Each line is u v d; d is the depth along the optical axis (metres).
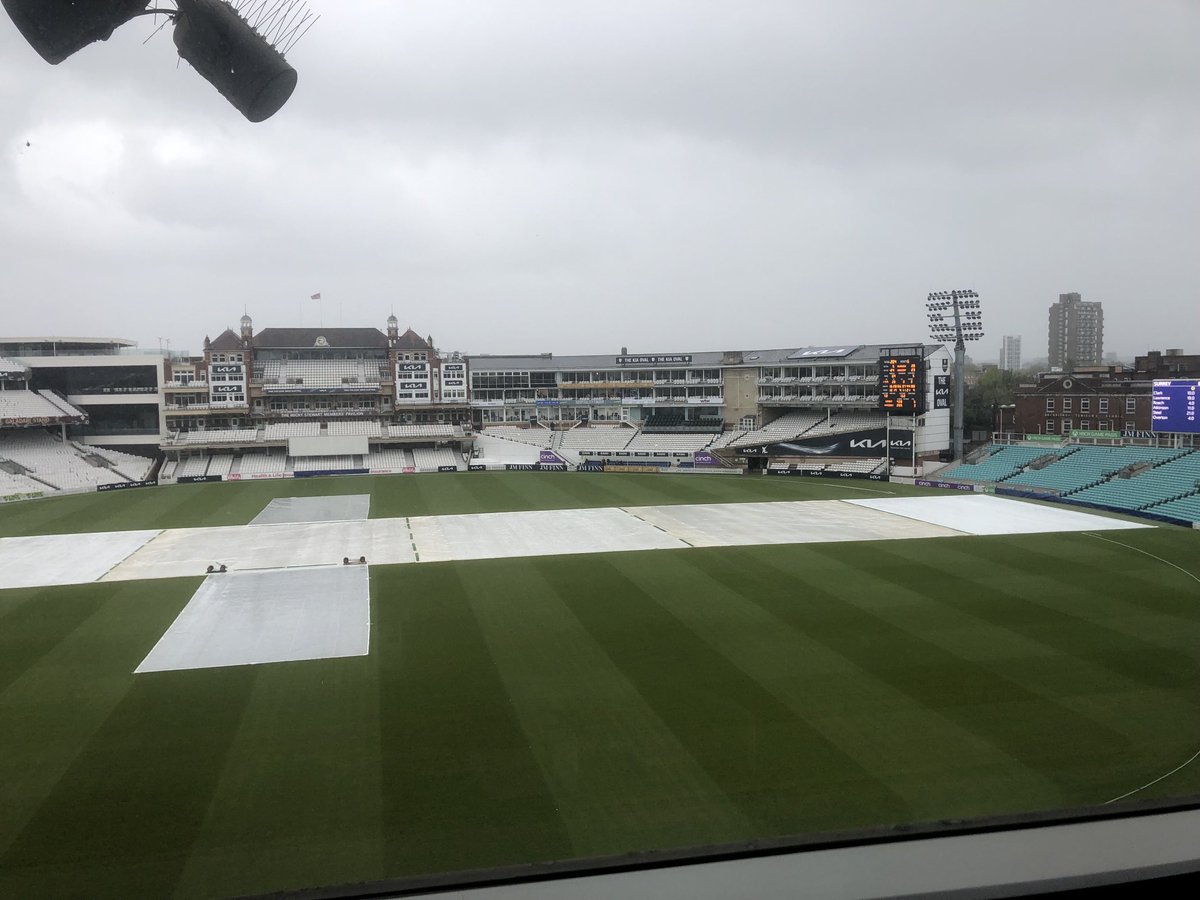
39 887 16.42
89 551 51.62
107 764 21.92
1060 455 78.44
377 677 28.39
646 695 26.41
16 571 45.72
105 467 93.69
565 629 33.62
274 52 5.03
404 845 17.88
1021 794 19.88
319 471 98.50
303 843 17.97
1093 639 31.56
